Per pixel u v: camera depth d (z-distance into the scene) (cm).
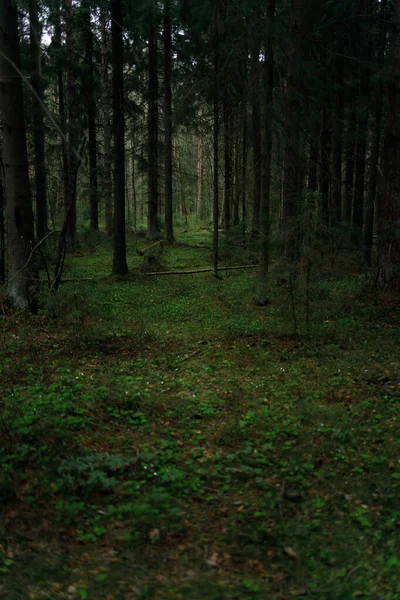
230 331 1061
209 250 2588
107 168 2466
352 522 409
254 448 545
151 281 1753
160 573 341
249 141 2423
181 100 1750
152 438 560
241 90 1881
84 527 387
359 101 1969
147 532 384
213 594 322
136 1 1902
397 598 321
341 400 692
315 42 1616
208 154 2656
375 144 1855
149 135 2781
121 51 1709
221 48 1606
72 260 2234
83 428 562
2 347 880
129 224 3528
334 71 2031
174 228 3934
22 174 1110
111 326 1075
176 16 2341
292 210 1380
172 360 881
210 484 464
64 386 699
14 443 494
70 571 339
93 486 430
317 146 1817
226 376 802
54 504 408
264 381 774
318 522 406
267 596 321
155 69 2644
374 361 855
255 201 1877
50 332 1015
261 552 366
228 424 606
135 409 640
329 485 466
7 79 1066
